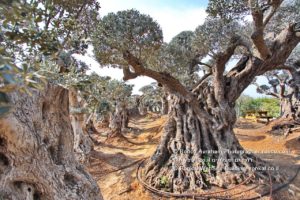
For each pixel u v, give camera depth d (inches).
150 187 385.1
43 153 132.3
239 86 430.9
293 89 760.3
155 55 420.8
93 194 166.6
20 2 56.6
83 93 159.6
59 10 207.9
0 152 114.4
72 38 142.8
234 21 370.0
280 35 419.2
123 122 890.7
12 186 118.6
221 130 411.5
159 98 1322.6
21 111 118.3
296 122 696.4
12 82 53.1
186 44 483.8
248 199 341.1
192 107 426.0
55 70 107.0
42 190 131.2
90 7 297.9
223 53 397.1
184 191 366.6
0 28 66.9
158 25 334.6
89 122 694.5
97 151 568.1
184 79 499.5
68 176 153.6
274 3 300.5
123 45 315.0
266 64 419.2
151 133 810.8
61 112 156.7
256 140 634.2
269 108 1186.0
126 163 505.7
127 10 329.7
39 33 93.4
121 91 759.7
